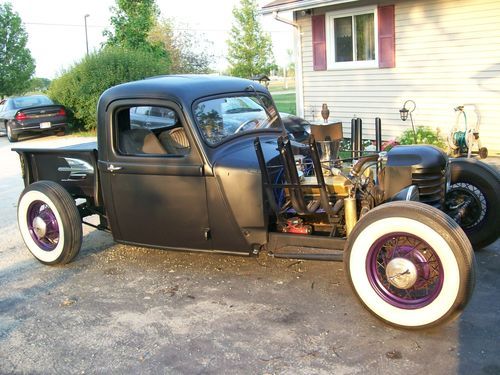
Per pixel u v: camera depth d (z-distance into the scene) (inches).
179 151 177.0
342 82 465.7
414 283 134.7
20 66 1173.1
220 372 127.0
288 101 977.5
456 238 127.2
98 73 692.7
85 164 201.0
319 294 165.3
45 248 203.2
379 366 124.8
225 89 189.2
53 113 684.7
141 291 176.9
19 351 142.3
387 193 162.6
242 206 165.8
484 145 388.2
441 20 394.0
